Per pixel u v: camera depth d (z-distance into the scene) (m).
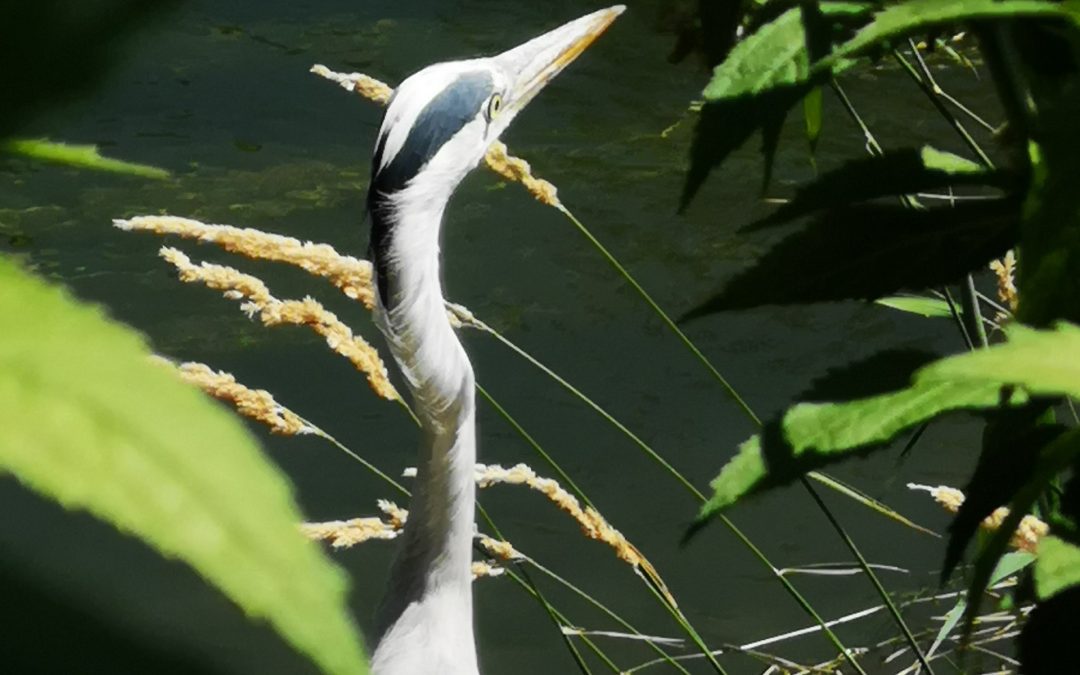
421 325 5.44
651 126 16.31
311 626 0.48
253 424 11.51
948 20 1.54
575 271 13.85
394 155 5.49
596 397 12.21
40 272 0.55
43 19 0.51
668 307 13.30
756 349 12.84
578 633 6.94
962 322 5.56
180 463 0.49
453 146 5.66
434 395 5.48
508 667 9.29
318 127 16.28
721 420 11.91
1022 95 1.99
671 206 14.85
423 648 5.59
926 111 15.93
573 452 11.56
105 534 0.55
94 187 14.52
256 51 18.08
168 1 0.52
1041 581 1.66
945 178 2.03
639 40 18.09
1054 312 1.58
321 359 12.63
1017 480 1.86
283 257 5.84
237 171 15.15
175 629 0.48
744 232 2.07
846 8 2.08
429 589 5.65
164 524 0.48
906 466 11.34
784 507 11.00
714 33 2.17
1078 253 1.58
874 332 13.01
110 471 0.49
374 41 18.69
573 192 15.09
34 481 0.48
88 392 0.50
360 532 6.21
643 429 11.84
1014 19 1.81
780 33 2.07
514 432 11.84
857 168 2.04
